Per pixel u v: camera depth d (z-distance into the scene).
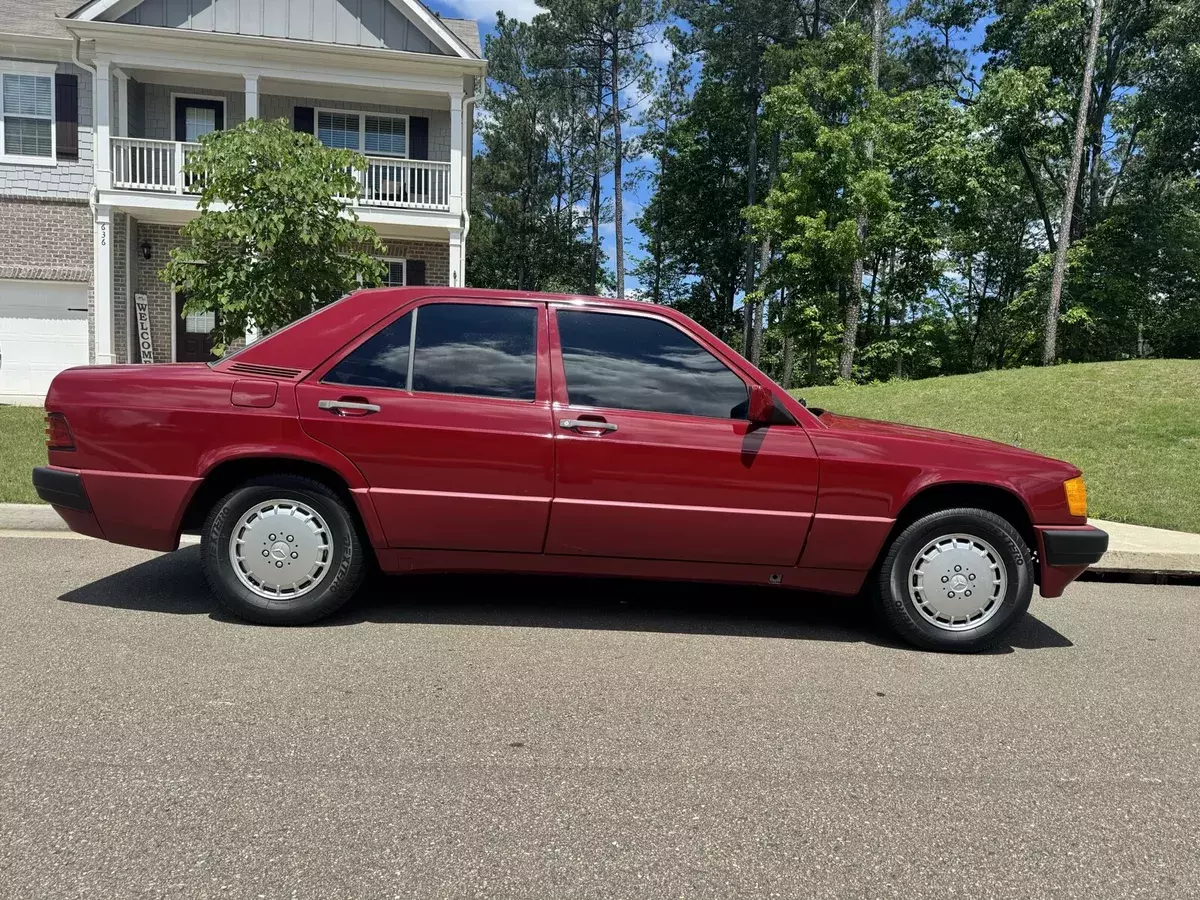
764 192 39.50
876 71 24.17
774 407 4.24
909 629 4.31
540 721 3.26
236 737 3.02
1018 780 2.93
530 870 2.28
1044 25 26.70
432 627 4.38
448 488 4.14
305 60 16.86
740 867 2.34
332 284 10.29
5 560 5.45
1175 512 8.30
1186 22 25.17
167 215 17.03
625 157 43.28
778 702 3.56
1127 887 2.31
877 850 2.46
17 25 16.73
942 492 4.40
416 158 18.89
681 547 4.22
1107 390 14.30
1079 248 27.69
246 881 2.18
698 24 35.19
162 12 16.61
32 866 2.21
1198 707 3.70
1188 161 26.78
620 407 4.22
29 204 16.83
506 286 46.84
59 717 3.13
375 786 2.71
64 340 17.20
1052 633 4.82
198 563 5.52
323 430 4.10
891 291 30.33
